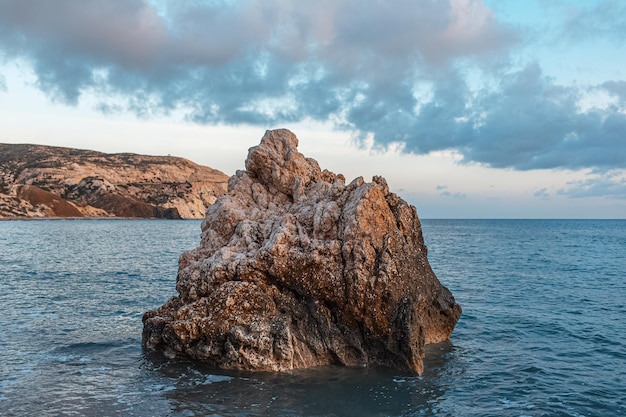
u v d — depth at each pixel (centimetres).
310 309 1817
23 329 2241
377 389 1577
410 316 1750
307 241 1861
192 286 1942
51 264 4738
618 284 3794
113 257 5500
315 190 2206
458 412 1421
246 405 1438
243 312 1795
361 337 1802
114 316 2528
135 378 1650
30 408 1403
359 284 1752
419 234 2120
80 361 1820
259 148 2338
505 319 2556
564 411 1441
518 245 8356
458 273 4369
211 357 1775
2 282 3544
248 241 1986
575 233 13675
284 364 1741
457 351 2002
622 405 1487
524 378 1698
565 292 3391
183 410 1398
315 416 1371
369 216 1855
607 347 2073
